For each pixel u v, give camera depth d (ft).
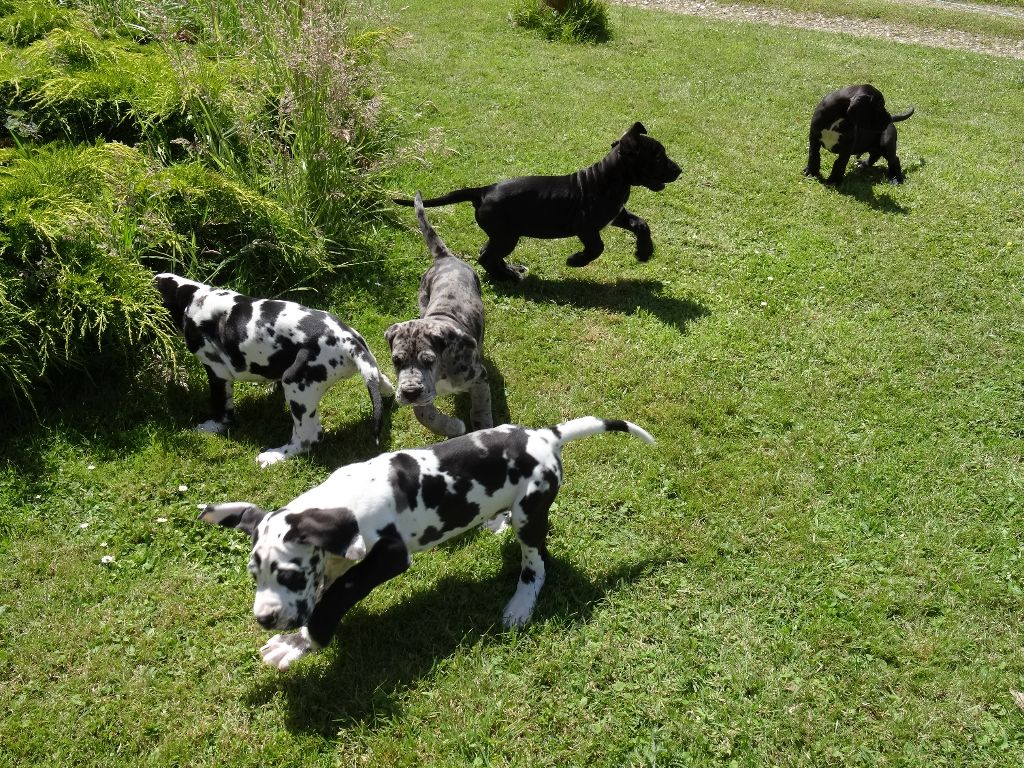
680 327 7.35
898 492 5.68
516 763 4.12
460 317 6.07
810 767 4.12
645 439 4.99
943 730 4.27
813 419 6.33
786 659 4.62
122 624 4.71
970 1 20.42
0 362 5.72
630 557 5.19
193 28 10.42
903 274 8.14
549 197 7.39
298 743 4.17
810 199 9.65
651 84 13.23
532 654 4.61
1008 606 4.93
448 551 5.19
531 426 6.19
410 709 4.32
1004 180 10.27
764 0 19.39
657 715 4.32
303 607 4.10
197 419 6.19
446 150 10.10
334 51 8.00
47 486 5.51
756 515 5.49
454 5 16.67
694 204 9.46
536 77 13.10
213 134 8.29
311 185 7.82
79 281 5.98
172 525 5.32
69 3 10.25
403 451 4.58
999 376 6.77
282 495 5.55
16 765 4.06
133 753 4.14
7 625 4.67
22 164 6.84
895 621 4.84
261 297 7.26
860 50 15.76
